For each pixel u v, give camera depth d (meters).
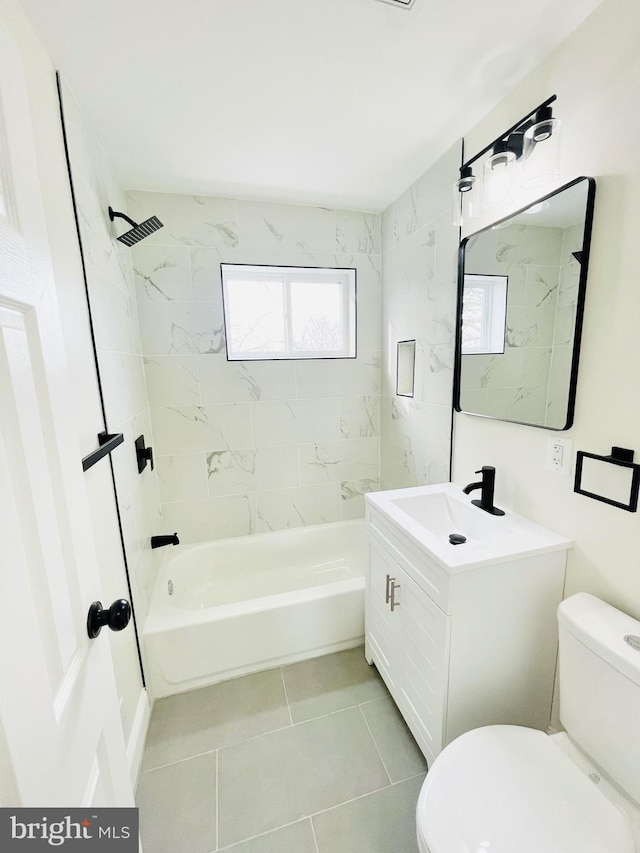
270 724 1.38
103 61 1.01
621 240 0.90
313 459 2.33
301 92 1.17
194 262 1.93
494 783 0.82
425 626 1.13
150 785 1.18
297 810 1.10
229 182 1.76
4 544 0.41
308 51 1.01
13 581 0.42
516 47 1.01
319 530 2.35
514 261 1.22
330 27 0.93
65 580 0.56
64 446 0.58
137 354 1.81
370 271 2.21
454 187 1.26
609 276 0.93
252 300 2.14
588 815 0.75
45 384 0.54
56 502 0.55
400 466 2.17
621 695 0.80
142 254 1.85
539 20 0.93
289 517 2.35
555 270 1.07
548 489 1.17
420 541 1.11
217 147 1.46
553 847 0.70
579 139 0.97
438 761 0.87
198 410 2.07
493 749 0.89
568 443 1.09
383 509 1.37
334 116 1.29
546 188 1.08
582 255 0.98
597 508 1.01
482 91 1.18
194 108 1.23
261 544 2.25
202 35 0.95
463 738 0.92
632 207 0.87
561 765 0.86
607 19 0.87
